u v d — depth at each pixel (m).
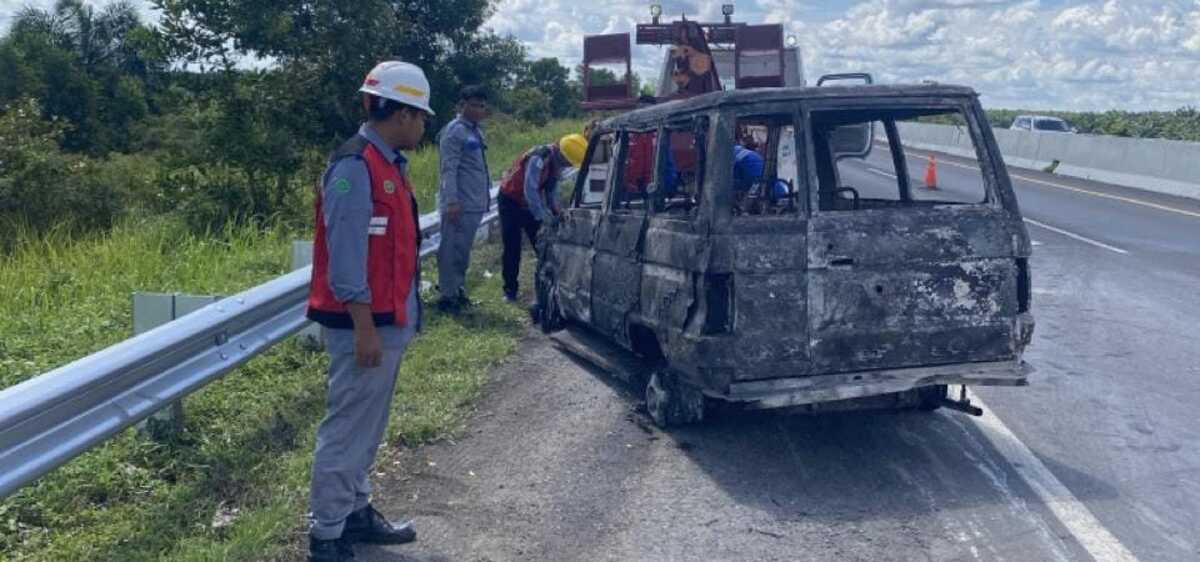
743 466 6.21
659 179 7.03
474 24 41.41
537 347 9.11
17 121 17.45
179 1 17.11
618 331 7.50
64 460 4.76
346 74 18.36
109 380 5.08
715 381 6.03
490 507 5.61
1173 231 17.14
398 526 5.15
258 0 17.50
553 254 9.37
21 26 53.94
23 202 16.66
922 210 6.24
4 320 9.01
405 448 6.49
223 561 4.76
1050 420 7.07
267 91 17.38
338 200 4.49
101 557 4.81
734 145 6.15
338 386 4.75
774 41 15.59
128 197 18.25
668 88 16.08
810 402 5.98
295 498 5.52
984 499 5.66
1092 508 5.53
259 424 6.59
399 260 4.70
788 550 5.05
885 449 6.49
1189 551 5.00
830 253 6.07
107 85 45.41
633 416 7.13
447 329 9.52
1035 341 9.38
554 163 10.54
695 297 6.16
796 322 6.06
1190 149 24.02
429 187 19.03
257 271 11.47
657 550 5.07
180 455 5.99
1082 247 15.26
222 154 16.72
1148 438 6.68
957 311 6.24
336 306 4.68
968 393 7.71
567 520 5.44
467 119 10.20
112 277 10.97
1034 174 30.30
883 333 6.15
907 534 5.22
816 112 6.84
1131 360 8.68
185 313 6.55
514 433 6.81
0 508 5.16
